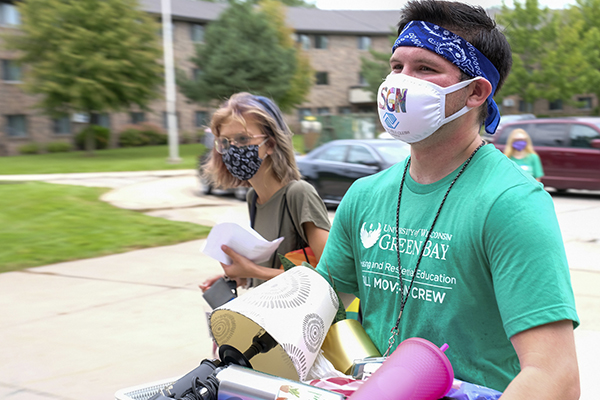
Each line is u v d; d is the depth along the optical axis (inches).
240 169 83.7
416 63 46.6
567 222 347.6
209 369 47.3
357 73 1920.5
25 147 1379.2
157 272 235.0
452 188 45.8
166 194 522.3
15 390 127.1
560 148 473.7
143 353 148.1
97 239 301.1
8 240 297.9
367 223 51.7
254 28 1374.3
